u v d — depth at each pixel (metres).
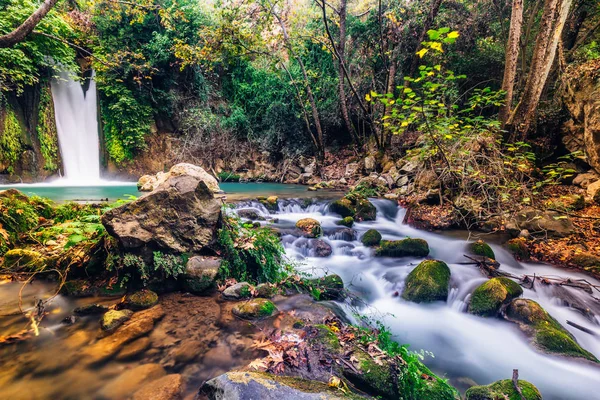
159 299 3.11
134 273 3.28
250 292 3.29
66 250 3.63
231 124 16.45
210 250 3.64
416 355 2.39
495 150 6.12
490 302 3.63
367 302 4.02
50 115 12.61
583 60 8.95
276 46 15.30
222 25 11.34
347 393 1.71
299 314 2.91
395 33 12.12
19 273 3.44
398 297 4.23
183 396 1.77
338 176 13.98
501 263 5.12
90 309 2.78
